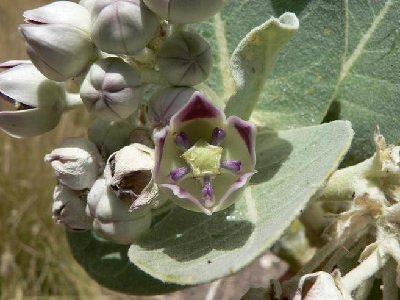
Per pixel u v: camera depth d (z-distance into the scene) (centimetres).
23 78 13
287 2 14
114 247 16
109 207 12
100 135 12
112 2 11
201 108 11
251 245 10
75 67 12
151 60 12
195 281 10
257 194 12
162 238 12
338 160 11
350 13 14
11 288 41
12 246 41
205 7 12
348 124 12
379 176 13
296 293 11
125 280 15
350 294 11
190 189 11
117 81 12
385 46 14
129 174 11
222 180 11
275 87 14
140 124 13
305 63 14
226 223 12
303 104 14
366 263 12
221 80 14
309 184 10
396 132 14
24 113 13
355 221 13
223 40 14
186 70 12
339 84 14
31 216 42
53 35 12
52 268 41
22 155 42
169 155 11
